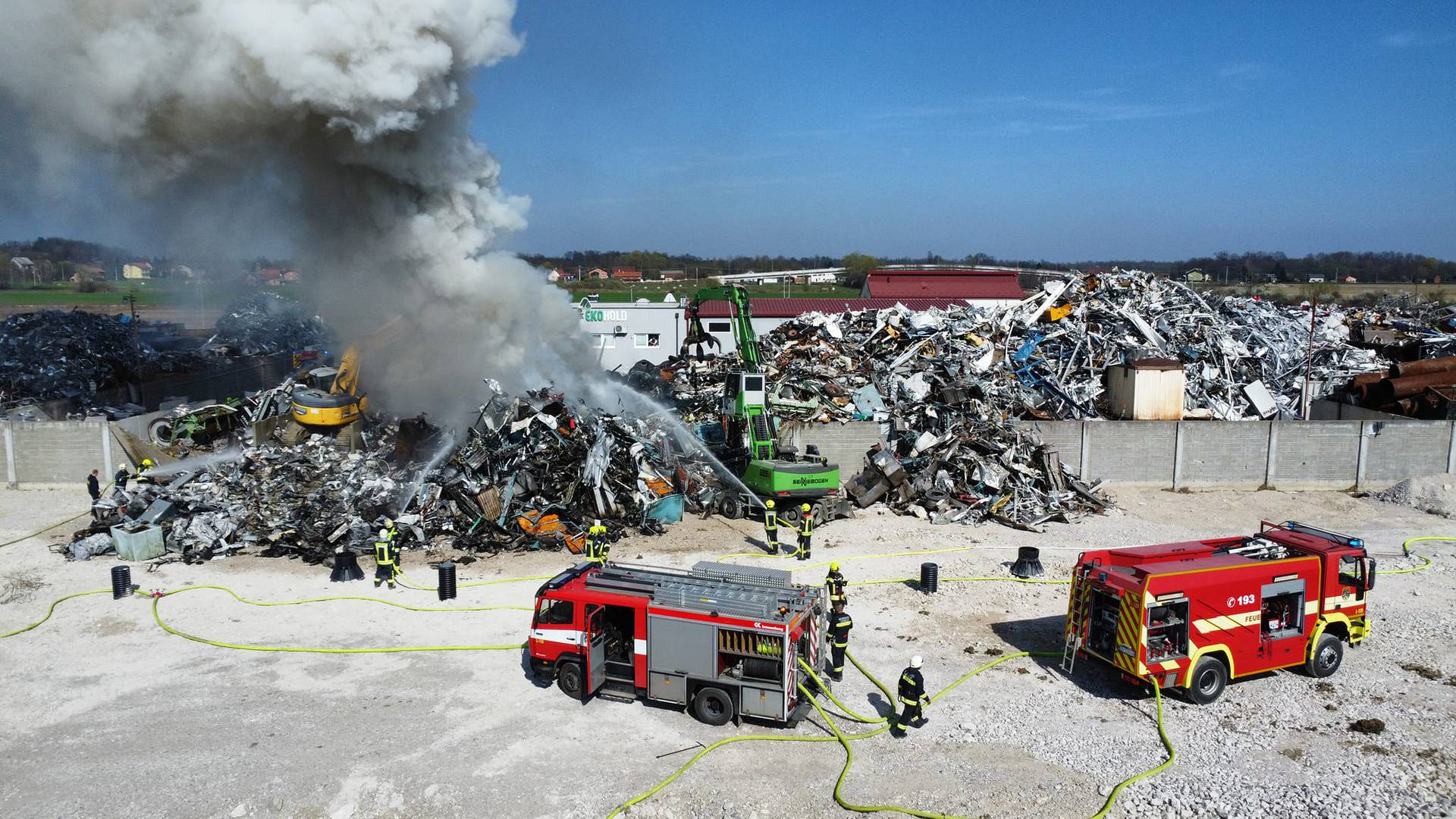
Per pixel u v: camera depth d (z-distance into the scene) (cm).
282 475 3045
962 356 4100
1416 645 1977
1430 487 3275
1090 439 3459
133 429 3731
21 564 2583
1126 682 1800
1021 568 2489
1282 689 1770
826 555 2681
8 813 1367
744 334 3578
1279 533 1969
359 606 2245
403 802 1390
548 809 1370
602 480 2864
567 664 1747
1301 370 4409
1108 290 4800
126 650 1984
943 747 1559
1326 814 1327
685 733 1608
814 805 1380
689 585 1716
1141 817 1337
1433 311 7156
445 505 2839
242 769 1484
